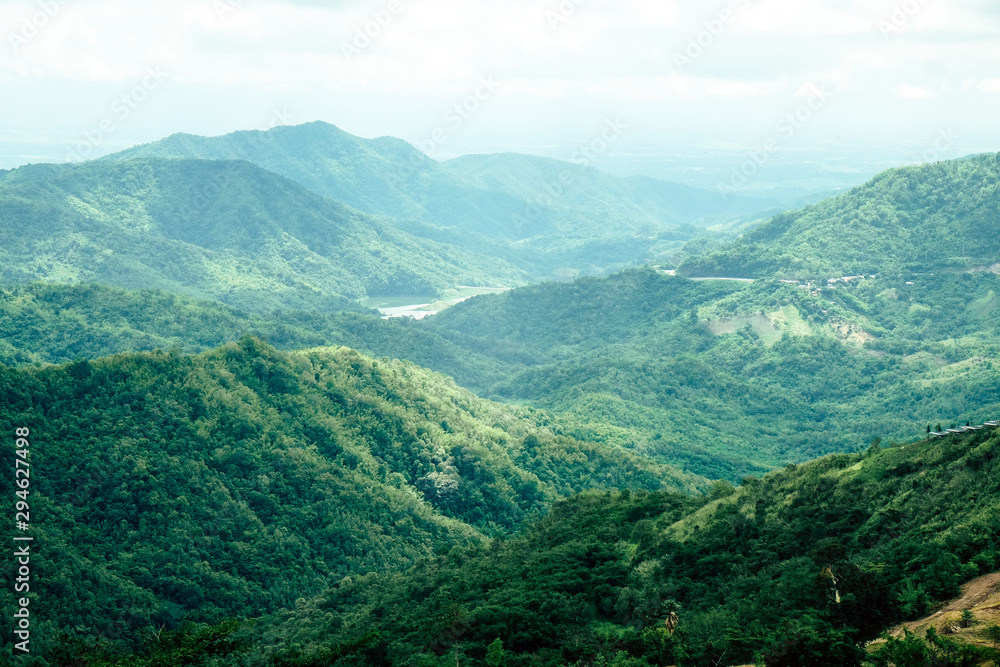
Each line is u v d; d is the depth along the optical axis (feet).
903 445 271.90
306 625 299.58
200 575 330.54
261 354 472.85
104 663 191.01
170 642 197.57
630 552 273.33
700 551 244.22
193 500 360.48
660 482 524.11
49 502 328.90
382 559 377.30
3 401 359.25
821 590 159.02
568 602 223.51
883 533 208.33
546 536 326.44
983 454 218.18
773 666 137.08
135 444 368.27
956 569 155.63
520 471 492.13
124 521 338.95
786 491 272.92
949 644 122.01
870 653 133.80
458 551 351.05
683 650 162.09
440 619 220.84
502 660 180.45
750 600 182.70
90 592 297.94
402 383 544.21
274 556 356.59
